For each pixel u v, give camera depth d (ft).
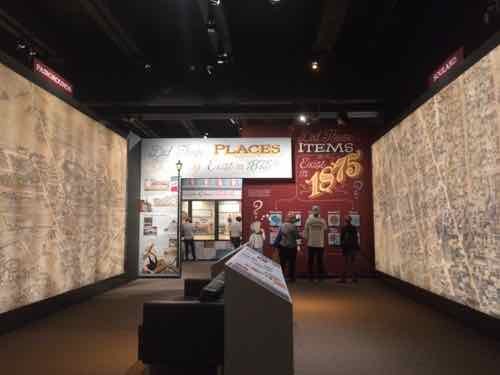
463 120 17.84
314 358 13.98
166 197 37.17
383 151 31.73
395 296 26.68
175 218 36.88
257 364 7.80
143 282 33.53
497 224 15.23
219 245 52.90
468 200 17.54
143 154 37.68
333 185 37.96
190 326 8.89
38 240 19.52
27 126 18.62
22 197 18.21
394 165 28.53
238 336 7.84
